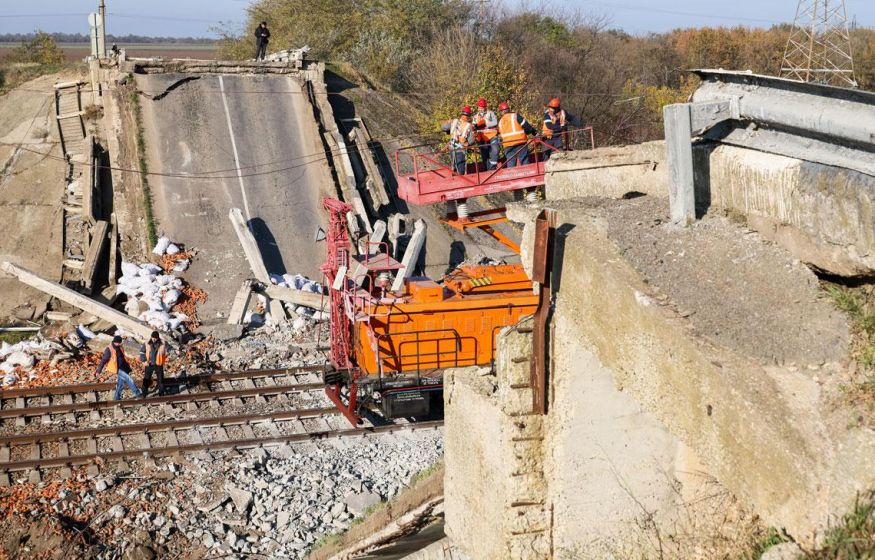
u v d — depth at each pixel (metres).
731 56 60.91
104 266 26.00
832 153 6.49
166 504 14.15
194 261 26.05
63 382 20.03
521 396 7.62
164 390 19.50
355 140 32.41
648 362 6.22
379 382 16.92
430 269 28.52
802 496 5.04
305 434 16.77
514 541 7.83
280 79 32.94
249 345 22.44
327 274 18.58
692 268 6.62
